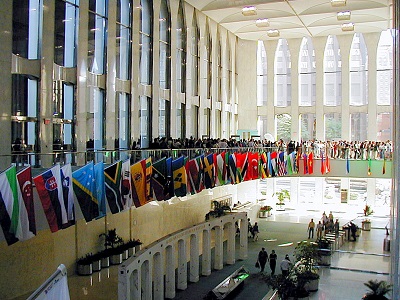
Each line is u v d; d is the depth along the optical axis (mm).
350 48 39219
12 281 15961
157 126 28031
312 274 18625
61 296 4863
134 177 15672
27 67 17578
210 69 35938
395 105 14727
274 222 34656
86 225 20172
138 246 22641
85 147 20797
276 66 41781
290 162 30969
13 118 17016
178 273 20203
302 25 36188
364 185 39281
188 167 19375
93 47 21844
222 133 38219
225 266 23844
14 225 10352
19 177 10766
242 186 39094
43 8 18109
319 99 40125
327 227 28859
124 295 14758
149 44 27516
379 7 30688
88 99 21344
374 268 22031
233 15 35281
